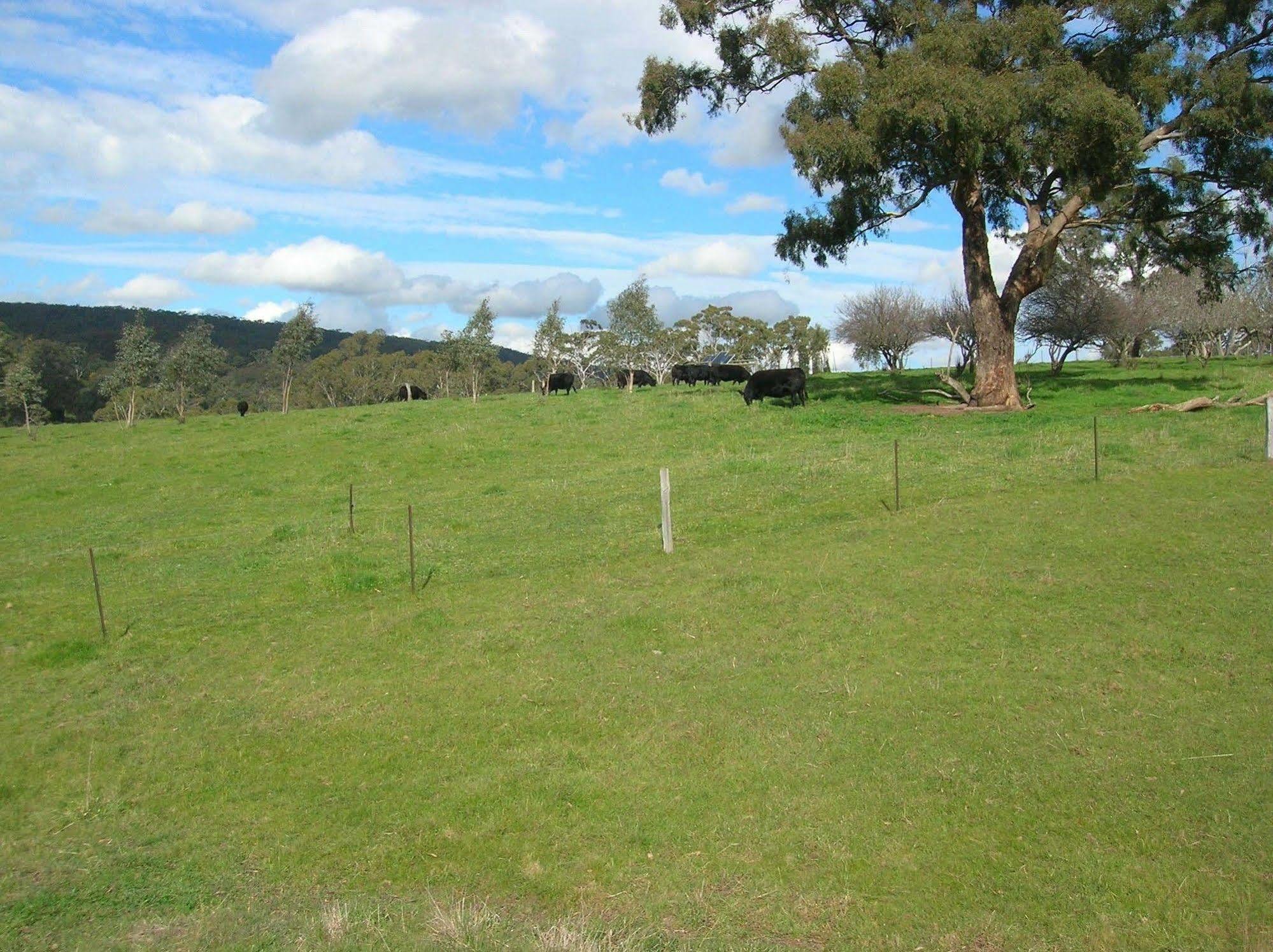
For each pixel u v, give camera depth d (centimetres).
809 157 2762
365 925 589
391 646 1145
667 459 2388
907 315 6084
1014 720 835
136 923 615
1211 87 2702
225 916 618
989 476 1744
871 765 777
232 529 1942
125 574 1591
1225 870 612
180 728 955
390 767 842
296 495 2289
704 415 3117
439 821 743
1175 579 1123
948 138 2612
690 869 658
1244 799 688
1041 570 1191
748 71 3253
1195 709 827
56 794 834
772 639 1062
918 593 1153
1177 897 591
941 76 2534
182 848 728
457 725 913
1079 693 875
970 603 1109
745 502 1734
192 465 2744
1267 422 1739
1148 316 4625
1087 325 4200
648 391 4384
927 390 3503
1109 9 2742
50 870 702
